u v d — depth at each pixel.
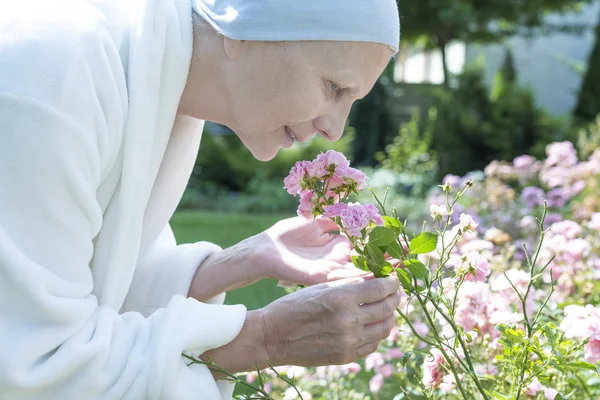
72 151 1.39
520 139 14.73
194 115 1.64
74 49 1.42
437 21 18.16
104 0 1.56
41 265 1.41
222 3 1.53
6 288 1.38
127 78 1.53
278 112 1.55
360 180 1.59
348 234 1.57
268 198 13.21
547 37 20.17
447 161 14.50
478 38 18.89
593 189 5.25
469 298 2.01
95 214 1.45
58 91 1.39
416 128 15.10
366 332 1.56
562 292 2.73
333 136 1.60
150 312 1.86
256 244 1.84
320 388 2.79
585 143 7.48
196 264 1.89
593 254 3.40
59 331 1.41
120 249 1.57
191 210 12.95
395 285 1.56
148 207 1.76
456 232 1.87
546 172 6.03
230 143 14.88
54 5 1.47
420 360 2.67
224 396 1.65
